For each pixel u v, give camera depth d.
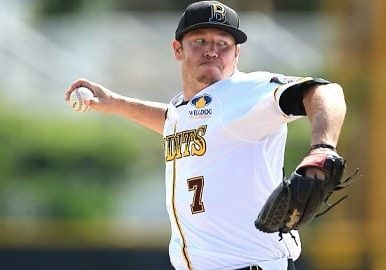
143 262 49.59
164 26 98.25
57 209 80.69
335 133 13.95
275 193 13.89
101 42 97.06
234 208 15.94
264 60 90.50
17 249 50.25
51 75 93.81
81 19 99.38
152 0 100.56
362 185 58.94
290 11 96.94
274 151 16.08
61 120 86.00
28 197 81.12
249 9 93.94
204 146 16.06
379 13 61.81
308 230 56.12
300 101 14.72
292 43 92.56
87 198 81.50
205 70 16.48
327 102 14.16
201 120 16.16
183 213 16.42
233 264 15.99
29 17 98.88
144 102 19.38
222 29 16.50
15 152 82.25
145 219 76.06
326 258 55.81
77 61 95.50
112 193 82.56
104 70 95.00
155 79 93.69
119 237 55.47
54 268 49.84
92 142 83.62
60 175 82.44
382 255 56.56
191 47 16.62
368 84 61.72
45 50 95.50
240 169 15.90
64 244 52.94
